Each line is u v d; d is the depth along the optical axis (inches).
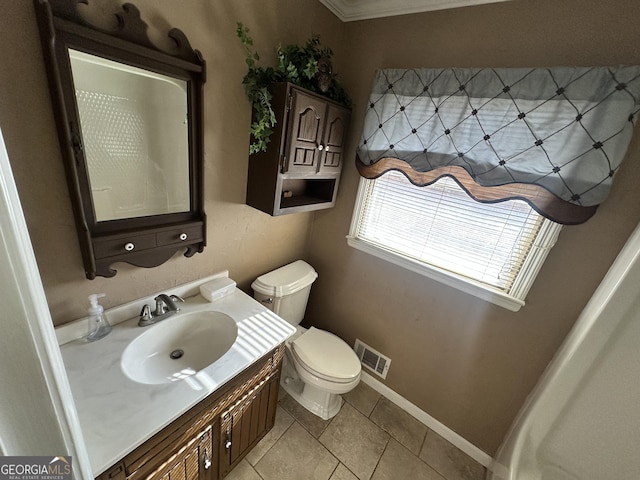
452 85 46.4
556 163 39.7
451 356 59.0
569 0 37.9
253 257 61.2
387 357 69.3
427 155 50.7
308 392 64.2
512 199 44.2
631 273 35.0
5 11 23.7
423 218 58.6
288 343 62.7
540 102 39.8
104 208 34.3
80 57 28.3
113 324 39.8
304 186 67.0
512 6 41.8
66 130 28.5
